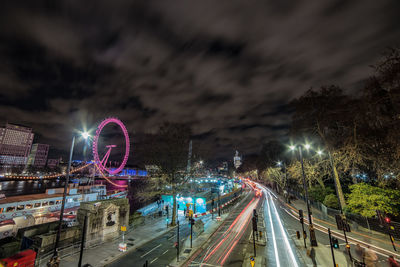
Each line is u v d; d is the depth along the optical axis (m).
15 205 40.84
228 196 63.88
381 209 24.12
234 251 22.03
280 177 73.06
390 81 21.06
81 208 25.92
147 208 42.97
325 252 20.31
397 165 24.11
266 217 37.31
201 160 37.31
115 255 21.28
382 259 18.14
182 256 21.17
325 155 36.44
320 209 40.12
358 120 26.50
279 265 17.97
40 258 19.31
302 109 35.72
